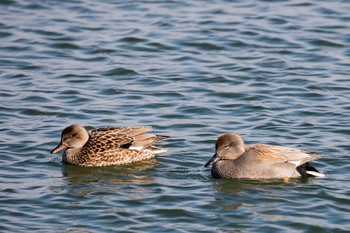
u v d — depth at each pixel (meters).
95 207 14.47
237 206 14.62
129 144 17.22
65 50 24.28
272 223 13.88
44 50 24.20
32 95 20.67
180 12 27.48
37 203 14.62
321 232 13.57
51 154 17.41
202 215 14.22
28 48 24.28
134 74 22.41
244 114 19.66
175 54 24.03
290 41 24.91
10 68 22.69
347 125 18.77
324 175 16.06
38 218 13.98
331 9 27.67
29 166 16.69
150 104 20.23
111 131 17.45
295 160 15.99
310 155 16.09
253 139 18.00
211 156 17.25
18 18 26.73
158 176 16.27
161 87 21.45
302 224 13.80
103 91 21.14
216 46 24.56
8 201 14.66
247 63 23.23
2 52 23.94
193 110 19.88
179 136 18.30
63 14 27.25
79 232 13.44
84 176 16.30
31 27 25.94
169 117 19.44
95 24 26.34
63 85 21.47
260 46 24.59
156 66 23.05
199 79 22.06
